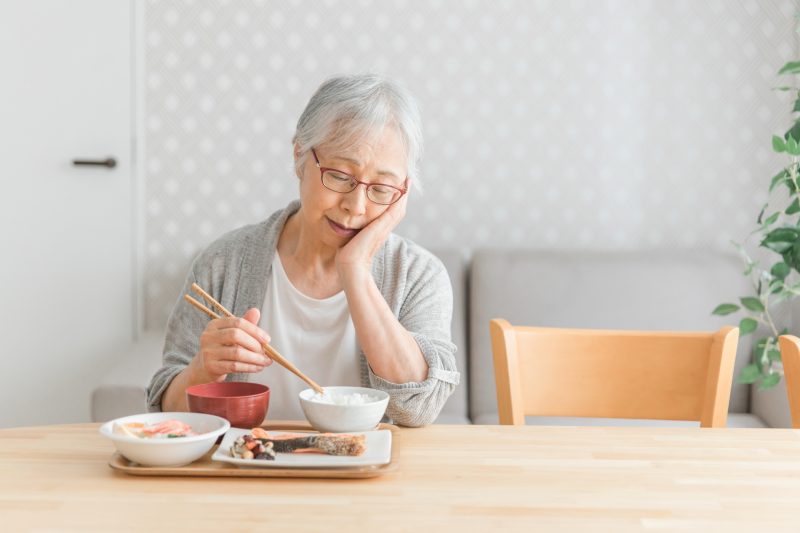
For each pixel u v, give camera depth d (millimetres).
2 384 3211
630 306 2877
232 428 1197
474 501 970
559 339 1611
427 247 3143
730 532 891
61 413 3236
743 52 3184
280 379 1567
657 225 3227
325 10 3162
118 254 3211
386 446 1137
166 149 3186
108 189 3191
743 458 1160
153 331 3193
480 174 3205
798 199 2627
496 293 2887
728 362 1536
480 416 2781
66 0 3145
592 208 3217
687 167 3215
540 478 1058
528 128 3201
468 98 3191
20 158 3174
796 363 1416
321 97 1354
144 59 3162
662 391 1587
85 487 992
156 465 1040
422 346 1420
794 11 3168
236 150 3188
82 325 3223
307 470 1043
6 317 3199
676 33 3186
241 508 934
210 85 3166
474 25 3176
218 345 1284
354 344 1579
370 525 892
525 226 3217
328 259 1567
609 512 943
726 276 2934
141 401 2332
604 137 3205
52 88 3164
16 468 1059
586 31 3184
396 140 1354
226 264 1617
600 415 1599
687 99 3199
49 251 3199
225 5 3150
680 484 1044
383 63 3180
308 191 1398
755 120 3199
